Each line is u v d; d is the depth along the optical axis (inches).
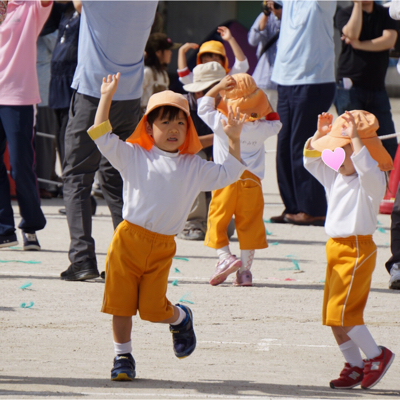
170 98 468.8
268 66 1283.2
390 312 641.6
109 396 415.5
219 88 705.0
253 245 728.3
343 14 1160.8
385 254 900.0
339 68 1163.3
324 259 879.1
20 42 802.8
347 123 472.4
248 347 538.9
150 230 468.4
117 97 709.9
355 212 473.4
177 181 470.3
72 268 732.7
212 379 461.1
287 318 619.5
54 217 1138.7
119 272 466.9
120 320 468.4
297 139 1080.8
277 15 1225.4
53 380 446.9
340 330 470.9
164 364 493.4
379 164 490.9
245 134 717.3
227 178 478.9
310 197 1099.9
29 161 841.5
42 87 1288.1
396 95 3358.8
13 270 781.9
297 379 468.4
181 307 486.6
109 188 732.7
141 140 482.3
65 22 1072.2
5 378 447.5
